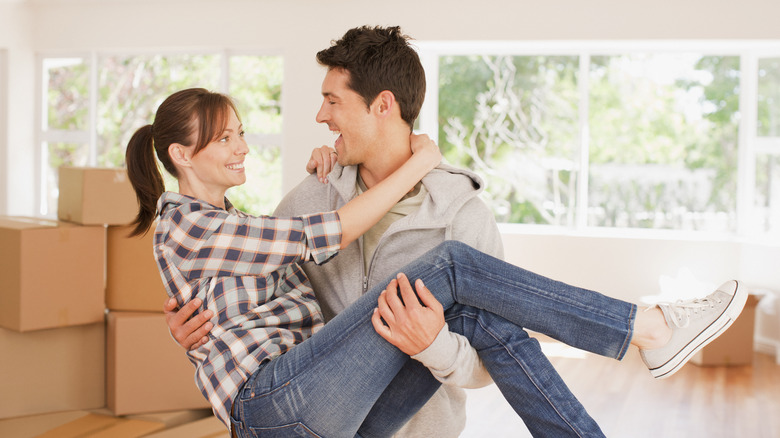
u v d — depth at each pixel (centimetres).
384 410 164
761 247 562
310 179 196
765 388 450
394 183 166
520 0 579
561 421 148
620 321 149
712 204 614
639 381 459
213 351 158
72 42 674
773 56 590
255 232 158
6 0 662
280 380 149
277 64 644
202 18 638
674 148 618
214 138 173
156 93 677
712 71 609
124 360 307
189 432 298
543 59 630
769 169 596
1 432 287
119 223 311
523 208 641
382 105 174
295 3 617
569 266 602
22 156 694
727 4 550
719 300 155
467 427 375
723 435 366
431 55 641
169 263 167
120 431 292
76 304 306
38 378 308
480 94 641
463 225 178
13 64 677
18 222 313
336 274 182
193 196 177
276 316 163
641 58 619
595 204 632
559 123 632
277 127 647
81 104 692
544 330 151
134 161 189
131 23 657
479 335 153
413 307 144
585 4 570
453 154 647
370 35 174
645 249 589
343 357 147
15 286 293
